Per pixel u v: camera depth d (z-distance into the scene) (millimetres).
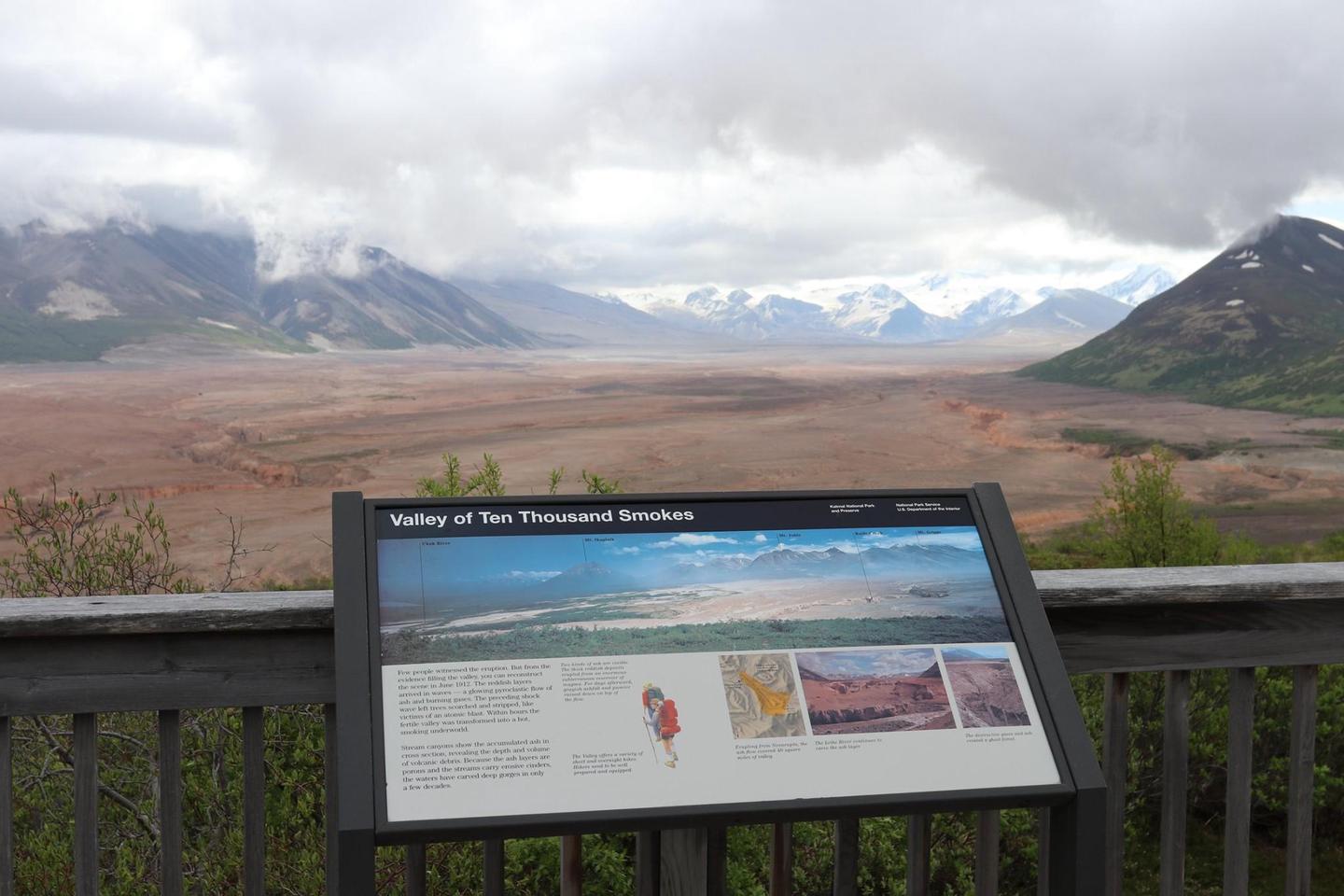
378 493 95312
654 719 1381
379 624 1370
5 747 1452
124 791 3725
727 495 1581
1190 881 5609
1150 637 1750
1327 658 1808
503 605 1423
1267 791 5906
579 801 1309
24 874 3371
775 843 1645
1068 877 1461
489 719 1340
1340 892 5523
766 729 1405
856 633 1505
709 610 1478
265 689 1513
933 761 1422
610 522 1524
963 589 1578
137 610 1444
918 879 1656
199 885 3346
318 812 3371
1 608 1434
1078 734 1472
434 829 1259
